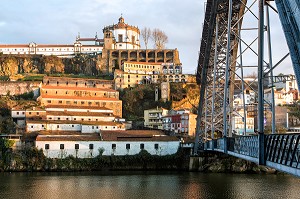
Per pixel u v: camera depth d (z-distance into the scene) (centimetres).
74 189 6700
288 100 14375
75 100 14075
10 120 12138
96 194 6231
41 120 11519
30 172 9294
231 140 4641
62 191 6481
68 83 16400
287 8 2188
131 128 13800
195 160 9662
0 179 7906
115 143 10188
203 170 9575
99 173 9131
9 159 9562
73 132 11088
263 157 2852
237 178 8156
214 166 9556
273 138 2636
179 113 13900
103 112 13725
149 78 18038
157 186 7038
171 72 19212
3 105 13538
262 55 2838
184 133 12812
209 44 6850
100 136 10512
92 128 11456
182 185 7138
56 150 9781
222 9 5741
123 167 9981
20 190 6531
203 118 9269
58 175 8688
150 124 14638
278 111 11756
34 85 15750
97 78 19150
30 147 9869
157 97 16412
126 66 18525
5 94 15750
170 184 7275
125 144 10244
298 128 9600
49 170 9569
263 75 2883
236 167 9425
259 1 2848
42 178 8106
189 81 17925
